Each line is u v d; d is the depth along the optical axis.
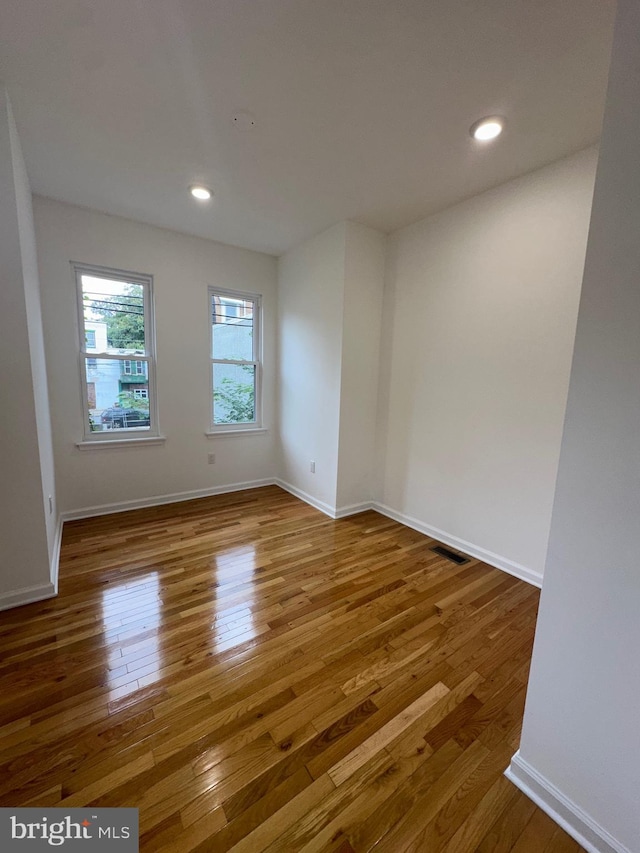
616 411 0.91
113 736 1.27
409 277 3.05
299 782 1.14
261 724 1.33
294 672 1.58
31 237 2.37
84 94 1.67
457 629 1.88
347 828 1.03
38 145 2.05
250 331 3.99
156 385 3.42
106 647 1.69
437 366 2.88
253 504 3.63
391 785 1.15
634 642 0.91
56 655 1.63
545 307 2.21
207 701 1.42
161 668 1.58
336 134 1.92
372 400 3.42
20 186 1.95
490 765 1.22
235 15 1.29
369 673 1.58
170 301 3.37
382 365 3.37
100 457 3.20
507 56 1.43
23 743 1.24
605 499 0.94
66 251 2.86
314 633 1.82
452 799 1.11
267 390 4.11
